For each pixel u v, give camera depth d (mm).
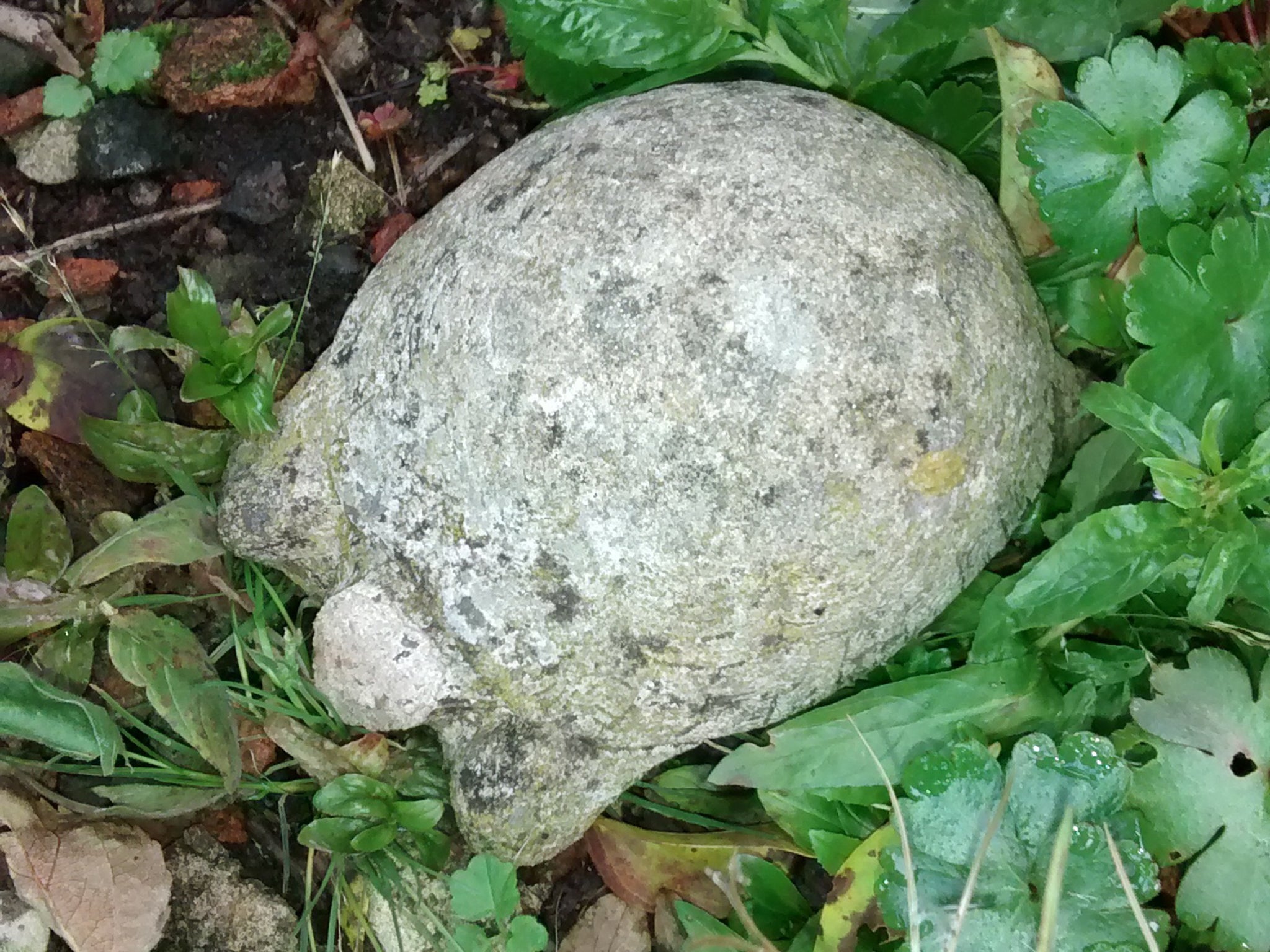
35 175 543
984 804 470
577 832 490
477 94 554
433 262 476
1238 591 474
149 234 545
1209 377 470
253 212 543
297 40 546
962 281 453
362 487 480
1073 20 492
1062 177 478
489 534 461
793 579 448
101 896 492
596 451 445
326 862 515
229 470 507
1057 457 494
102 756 488
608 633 460
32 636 515
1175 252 470
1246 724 473
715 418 438
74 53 548
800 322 437
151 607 523
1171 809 474
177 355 531
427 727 512
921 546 453
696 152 453
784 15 492
